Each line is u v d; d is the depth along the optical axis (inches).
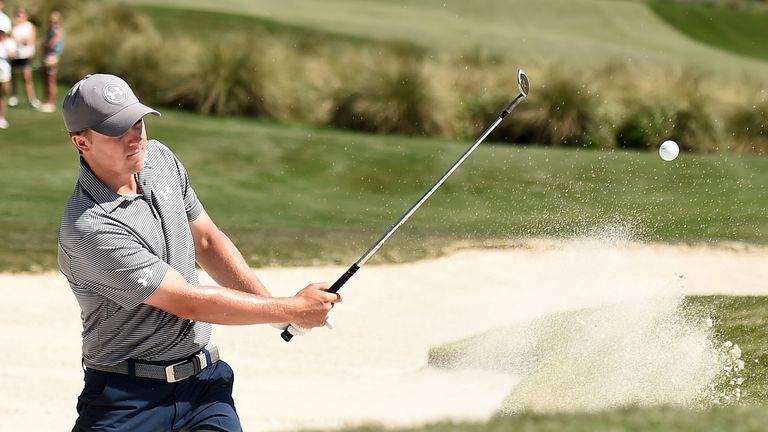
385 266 1300.4
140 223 486.6
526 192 1785.2
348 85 2396.7
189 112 2374.5
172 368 503.8
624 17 4712.1
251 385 875.4
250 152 1977.1
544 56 3329.2
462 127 2331.4
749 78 2829.7
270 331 1034.1
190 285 486.9
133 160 480.1
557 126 2265.0
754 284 1190.3
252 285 549.0
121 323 492.4
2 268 1209.4
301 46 2942.9
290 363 943.0
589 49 3875.5
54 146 1936.5
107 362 499.8
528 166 1989.4
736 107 2378.2
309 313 506.9
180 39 2625.5
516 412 761.0
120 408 498.6
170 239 501.0
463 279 1255.5
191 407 512.1
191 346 508.4
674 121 2282.2
